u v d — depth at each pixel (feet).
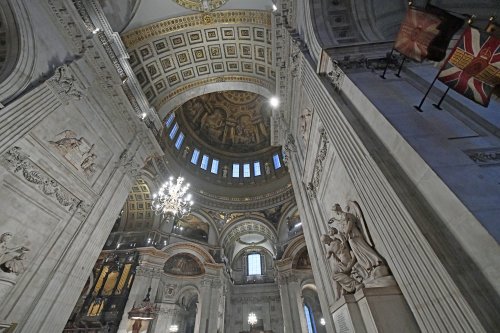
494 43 9.16
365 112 13.85
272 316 80.02
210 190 88.22
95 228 28.89
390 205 10.18
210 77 46.52
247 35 39.91
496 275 6.49
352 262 15.84
